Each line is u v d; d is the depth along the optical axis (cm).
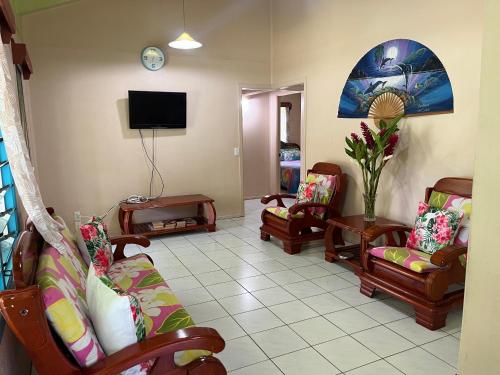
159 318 202
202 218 555
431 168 348
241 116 582
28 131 408
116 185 516
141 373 157
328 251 401
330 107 469
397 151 381
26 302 127
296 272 374
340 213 449
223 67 561
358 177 435
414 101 359
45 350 133
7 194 238
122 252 305
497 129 119
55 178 484
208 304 308
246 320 281
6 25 179
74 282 188
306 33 503
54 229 210
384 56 388
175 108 529
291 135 912
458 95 321
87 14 477
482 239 126
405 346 246
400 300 298
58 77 472
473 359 134
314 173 472
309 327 271
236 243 472
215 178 578
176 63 532
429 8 339
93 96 491
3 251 209
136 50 507
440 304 266
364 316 286
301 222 427
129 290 236
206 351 173
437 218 292
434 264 261
